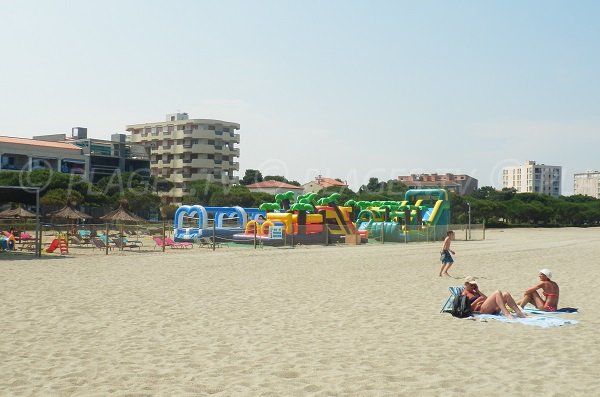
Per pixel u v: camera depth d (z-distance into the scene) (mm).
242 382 6312
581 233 75438
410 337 8852
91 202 60969
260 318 10477
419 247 36344
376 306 11992
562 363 7215
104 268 19906
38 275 17375
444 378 6488
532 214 110000
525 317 10516
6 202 27547
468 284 11273
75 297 12859
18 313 10688
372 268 21109
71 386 6137
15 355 7523
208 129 101312
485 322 10164
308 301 12648
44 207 53125
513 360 7375
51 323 9773
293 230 37000
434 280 17250
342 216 41594
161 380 6398
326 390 6004
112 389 6043
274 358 7445
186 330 9312
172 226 48094
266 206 43344
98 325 9664
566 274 19359
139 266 20812
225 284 15680
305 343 8375
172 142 103125
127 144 93500
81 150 79688
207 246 33938
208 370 6836
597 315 11008
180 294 13578
